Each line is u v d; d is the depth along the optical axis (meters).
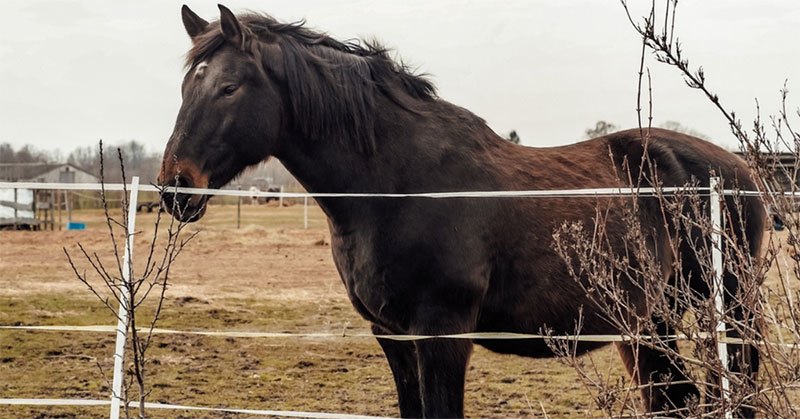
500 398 7.20
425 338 4.58
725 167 5.51
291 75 4.80
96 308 10.79
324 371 8.12
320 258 16.81
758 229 5.58
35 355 8.32
